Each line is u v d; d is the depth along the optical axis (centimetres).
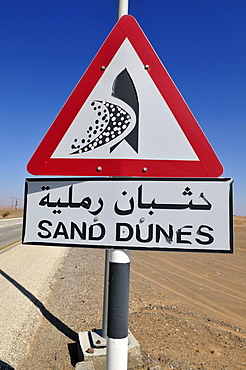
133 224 157
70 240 163
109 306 150
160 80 163
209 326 457
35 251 1280
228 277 864
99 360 299
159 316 489
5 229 2473
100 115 165
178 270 939
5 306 541
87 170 164
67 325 454
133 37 167
